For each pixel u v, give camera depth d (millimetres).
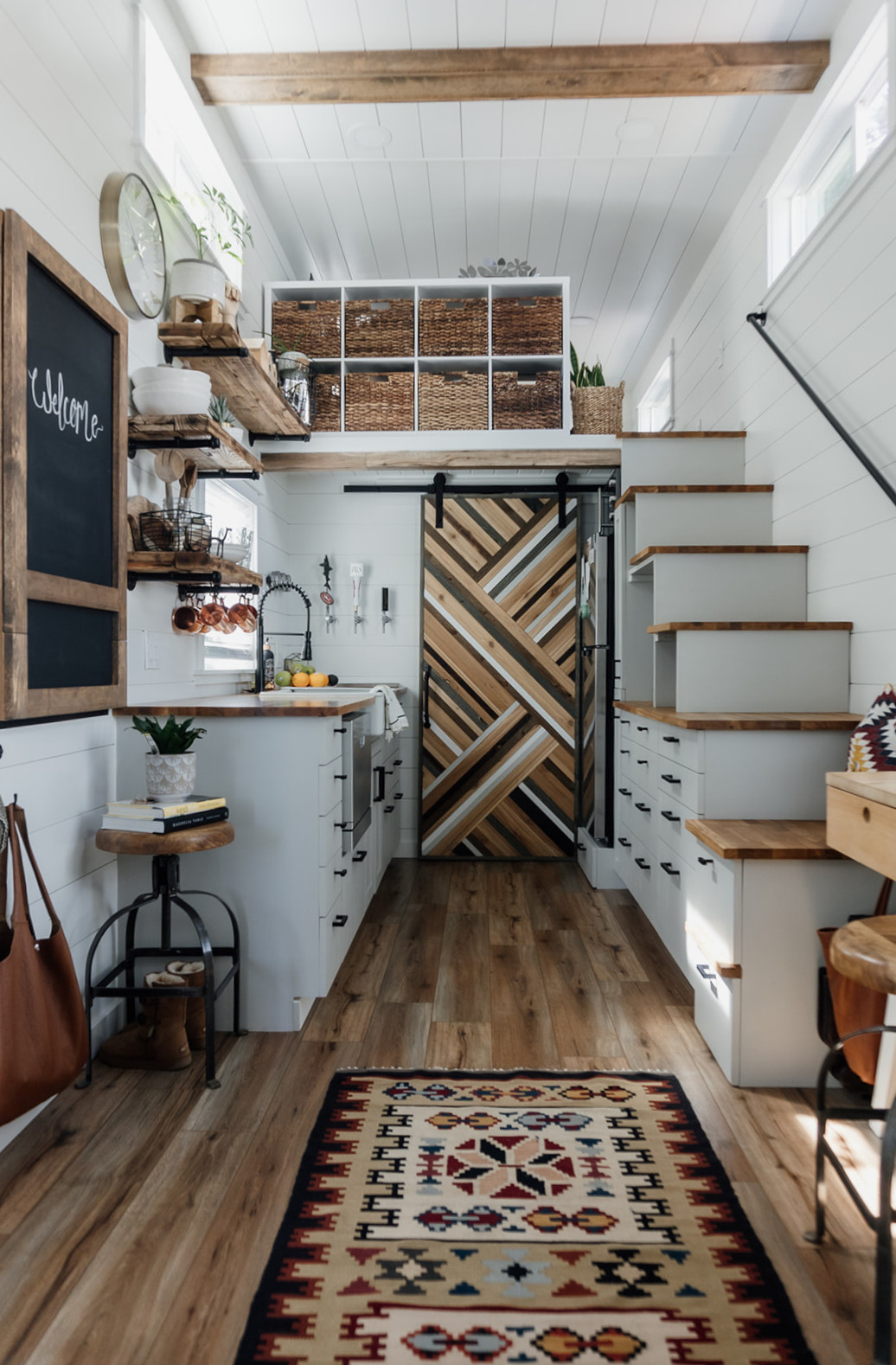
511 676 4777
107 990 2111
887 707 2303
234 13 2859
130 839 2080
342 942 2777
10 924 1826
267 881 2426
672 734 2848
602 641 4230
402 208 4047
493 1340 1282
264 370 3062
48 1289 1396
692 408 4867
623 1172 1729
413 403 4195
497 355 4188
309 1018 2525
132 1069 2195
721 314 4273
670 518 3621
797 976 2090
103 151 2357
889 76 2564
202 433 2385
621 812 3973
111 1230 1545
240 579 2744
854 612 2848
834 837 1726
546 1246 1497
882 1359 1170
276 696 3416
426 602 4797
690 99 3250
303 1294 1375
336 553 4859
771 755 2496
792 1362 1246
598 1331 1302
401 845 4824
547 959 3072
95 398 2178
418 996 2713
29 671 1867
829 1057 1511
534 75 3068
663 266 4633
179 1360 1248
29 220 1956
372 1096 2045
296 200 3973
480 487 4801
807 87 3109
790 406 3377
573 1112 1969
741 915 2088
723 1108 1994
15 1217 1583
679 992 2748
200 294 2658
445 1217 1578
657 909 3104
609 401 4289
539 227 4211
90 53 2281
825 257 3023
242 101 3170
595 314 5258
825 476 3055
